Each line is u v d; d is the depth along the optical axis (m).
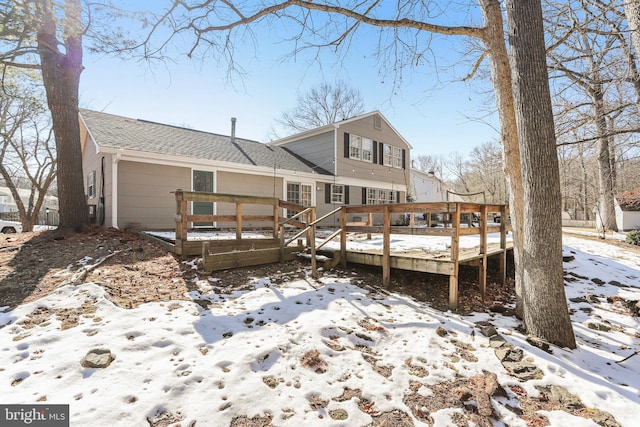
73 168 7.04
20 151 16.00
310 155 15.46
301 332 3.17
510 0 3.56
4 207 30.62
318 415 2.16
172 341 2.85
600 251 8.43
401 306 4.13
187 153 9.96
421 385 2.54
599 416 2.26
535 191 3.40
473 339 3.31
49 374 2.32
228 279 4.65
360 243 7.82
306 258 6.04
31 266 4.61
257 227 11.40
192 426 1.99
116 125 10.14
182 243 5.20
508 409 2.32
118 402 2.11
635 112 6.13
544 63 3.40
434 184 29.73
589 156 13.02
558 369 2.79
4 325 2.99
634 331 3.90
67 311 3.28
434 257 4.82
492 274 5.88
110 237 6.61
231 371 2.50
